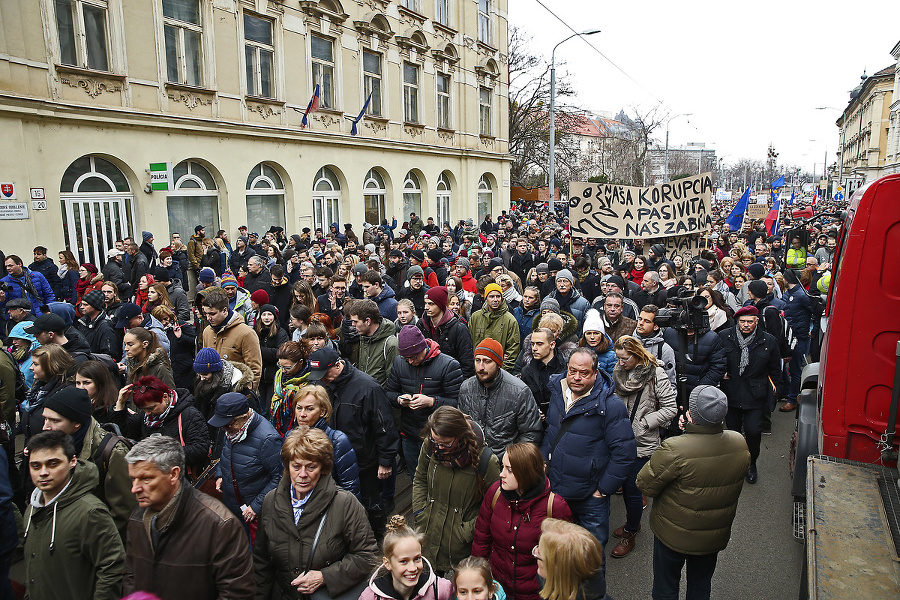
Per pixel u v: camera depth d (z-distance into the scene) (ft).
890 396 12.08
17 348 20.39
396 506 18.62
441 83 81.61
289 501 10.98
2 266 32.50
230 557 9.37
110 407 14.82
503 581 11.28
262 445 12.97
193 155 49.39
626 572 15.40
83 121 41.34
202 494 9.74
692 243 41.91
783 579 15.01
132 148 44.83
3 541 11.10
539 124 135.95
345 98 64.44
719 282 29.14
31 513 10.44
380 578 9.75
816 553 9.41
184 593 9.25
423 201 79.82
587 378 13.48
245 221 54.60
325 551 10.61
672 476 11.75
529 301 24.07
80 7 40.88
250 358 19.77
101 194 43.91
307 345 16.67
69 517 10.19
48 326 17.95
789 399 28.12
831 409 12.59
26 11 37.83
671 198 41.16
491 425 14.82
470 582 9.34
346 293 25.52
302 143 60.03
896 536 9.67
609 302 20.68
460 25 83.41
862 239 12.03
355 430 15.44
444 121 82.99
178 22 47.47
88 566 10.39
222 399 12.71
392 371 17.19
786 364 27.71
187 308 27.76
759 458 22.31
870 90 187.21
